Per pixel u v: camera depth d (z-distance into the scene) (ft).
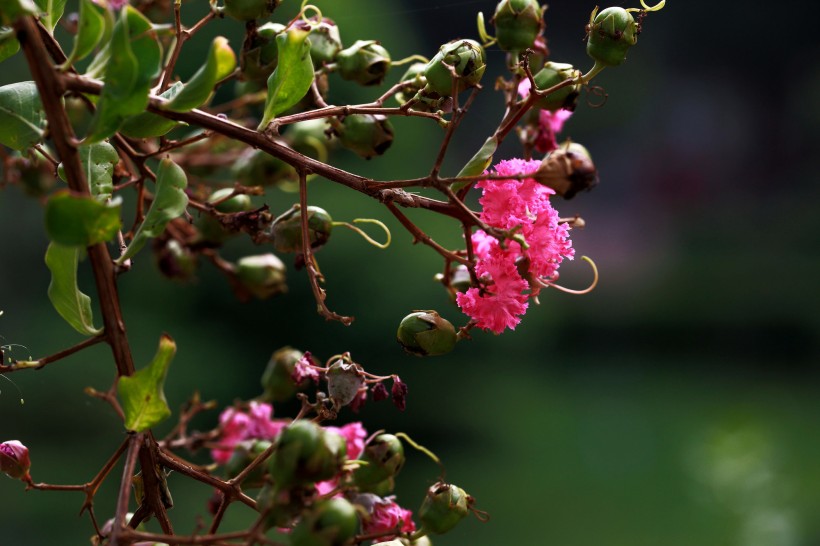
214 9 2.74
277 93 2.62
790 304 21.56
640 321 21.65
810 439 14.53
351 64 2.81
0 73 6.81
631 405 17.06
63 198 2.50
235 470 2.89
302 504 2.52
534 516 12.08
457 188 2.65
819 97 26.86
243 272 3.11
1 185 3.10
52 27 2.62
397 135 10.61
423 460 12.86
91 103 2.68
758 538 7.00
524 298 2.67
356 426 2.76
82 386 9.87
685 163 27.17
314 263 2.64
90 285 7.65
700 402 17.56
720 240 24.08
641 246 25.68
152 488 2.60
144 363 10.09
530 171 2.67
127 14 2.51
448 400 12.98
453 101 2.62
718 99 27.94
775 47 27.07
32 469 9.33
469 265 2.65
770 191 27.27
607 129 26.84
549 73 2.72
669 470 13.70
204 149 3.12
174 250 3.10
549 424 15.07
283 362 2.99
